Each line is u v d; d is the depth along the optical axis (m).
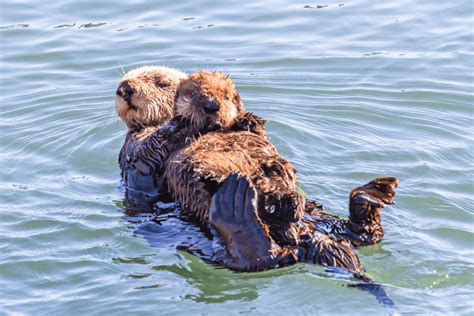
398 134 24.73
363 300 15.86
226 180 16.98
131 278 17.28
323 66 29.45
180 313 15.90
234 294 16.36
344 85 28.14
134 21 33.09
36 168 23.09
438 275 16.84
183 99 19.92
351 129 25.03
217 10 33.94
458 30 31.75
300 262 16.66
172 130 20.09
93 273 17.58
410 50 30.47
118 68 29.50
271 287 16.31
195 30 32.19
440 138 24.44
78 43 31.38
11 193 21.47
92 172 22.73
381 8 33.81
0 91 28.30
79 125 25.80
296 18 33.12
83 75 29.22
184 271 17.31
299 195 17.05
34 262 18.08
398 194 20.72
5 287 17.38
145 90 21.75
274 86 28.05
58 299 16.78
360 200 17.28
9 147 24.64
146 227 19.11
